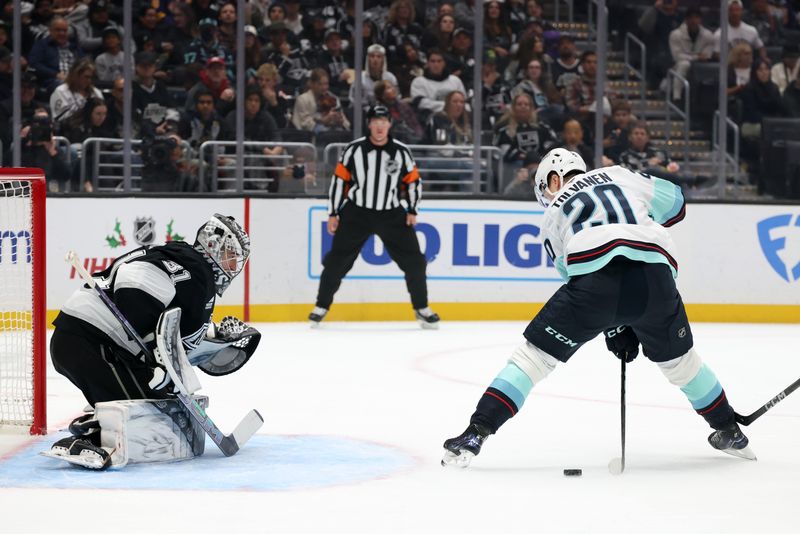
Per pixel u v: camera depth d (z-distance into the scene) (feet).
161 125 66.59
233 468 23.44
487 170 67.97
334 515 19.36
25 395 30.68
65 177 65.46
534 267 62.64
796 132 74.49
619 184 24.14
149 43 71.15
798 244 63.98
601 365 42.68
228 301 58.75
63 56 69.92
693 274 63.26
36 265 27.91
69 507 19.85
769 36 79.61
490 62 73.10
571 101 72.95
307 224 59.88
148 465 23.67
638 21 79.25
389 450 25.79
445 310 61.72
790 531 18.58
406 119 71.31
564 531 18.40
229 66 71.41
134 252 24.36
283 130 68.69
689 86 76.48
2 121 67.36
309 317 56.90
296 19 72.90
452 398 34.47
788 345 51.96
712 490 21.79
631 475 23.25
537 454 25.57
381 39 73.10
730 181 74.79
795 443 27.35
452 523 18.89
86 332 24.02
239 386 36.73
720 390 24.85
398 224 55.88
